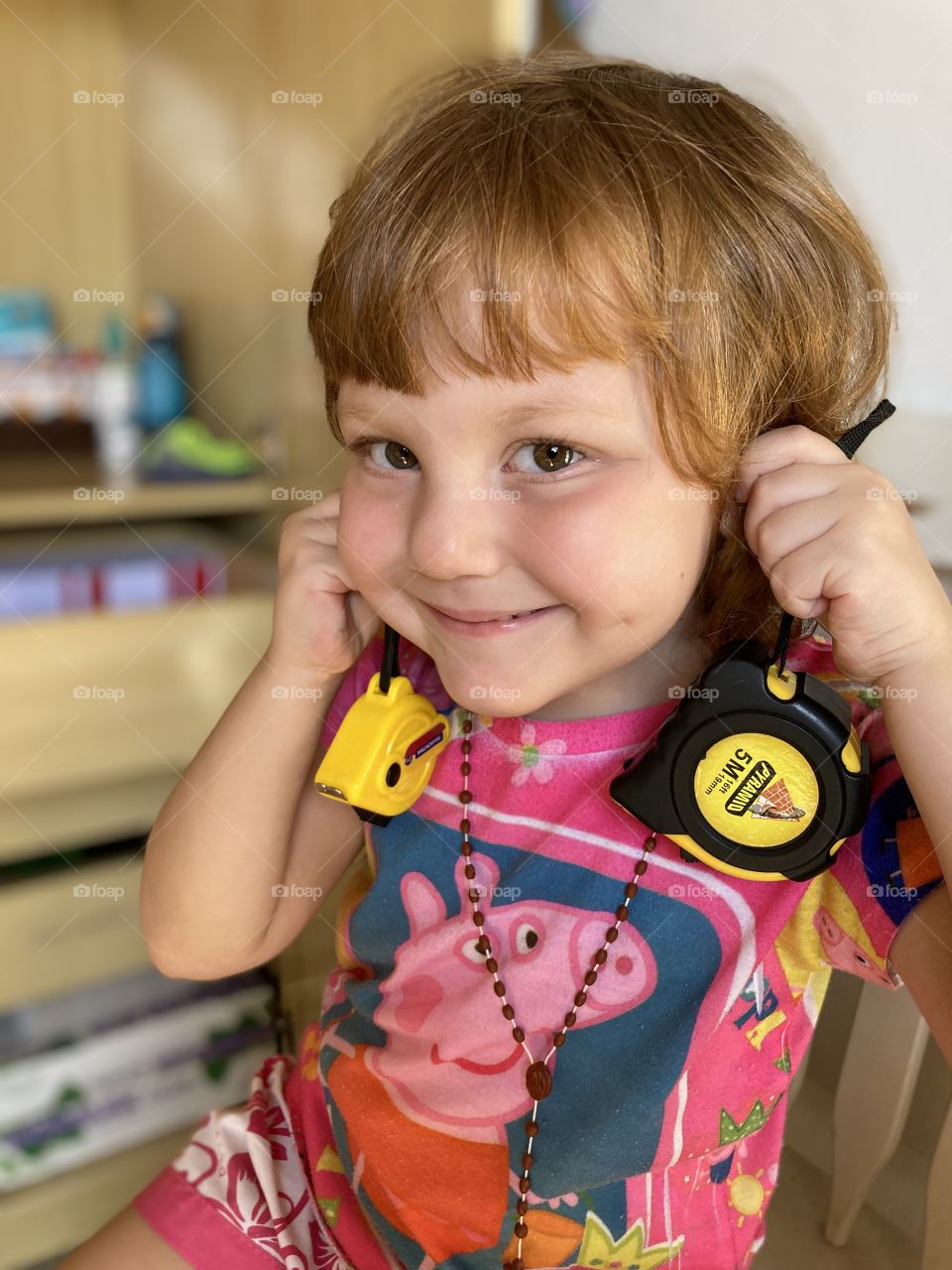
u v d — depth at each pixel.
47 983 1.11
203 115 1.53
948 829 0.51
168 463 1.54
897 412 0.97
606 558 0.50
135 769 1.14
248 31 1.35
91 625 1.11
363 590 0.57
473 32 0.99
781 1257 0.74
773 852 0.54
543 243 0.47
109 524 1.57
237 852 0.68
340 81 1.18
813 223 0.55
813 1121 0.84
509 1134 0.61
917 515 0.87
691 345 0.50
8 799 1.10
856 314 0.59
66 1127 1.08
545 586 0.51
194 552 1.47
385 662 0.62
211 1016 1.14
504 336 0.47
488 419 0.49
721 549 0.57
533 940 0.61
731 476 0.53
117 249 1.88
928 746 0.51
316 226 1.26
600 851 0.61
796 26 0.99
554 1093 0.60
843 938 0.58
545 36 1.08
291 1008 1.17
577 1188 0.60
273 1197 0.69
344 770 0.60
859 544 0.50
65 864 1.15
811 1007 0.63
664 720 0.60
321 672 0.67
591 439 0.49
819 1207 0.79
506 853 0.63
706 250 0.50
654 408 0.49
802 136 0.99
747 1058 0.60
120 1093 1.11
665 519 0.51
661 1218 0.61
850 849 0.57
